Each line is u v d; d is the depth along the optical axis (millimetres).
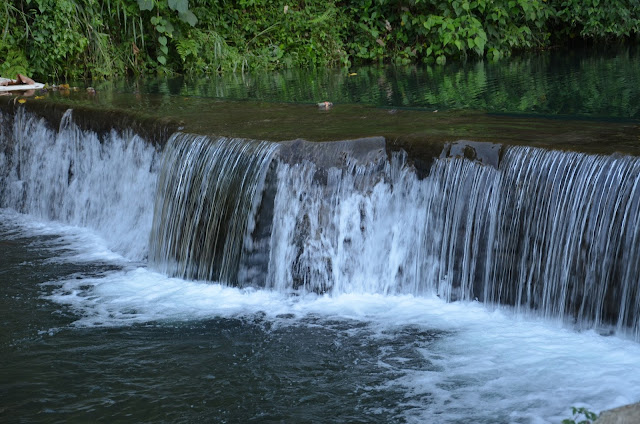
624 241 4988
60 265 7234
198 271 6676
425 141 5953
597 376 4695
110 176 8148
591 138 5840
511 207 5504
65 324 5898
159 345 5496
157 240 7035
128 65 13234
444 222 5836
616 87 9062
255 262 6359
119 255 7512
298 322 5781
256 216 6309
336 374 4973
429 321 5605
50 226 8523
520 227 5469
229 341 5516
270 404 4672
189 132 7078
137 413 4633
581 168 5207
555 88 9281
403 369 4969
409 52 14656
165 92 10383
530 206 5410
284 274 6285
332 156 6195
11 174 9227
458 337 5340
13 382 5055
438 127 6605
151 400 4773
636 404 3061
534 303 5457
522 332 5324
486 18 14586
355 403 4629
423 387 4738
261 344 5445
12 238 8133
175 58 13555
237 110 8289
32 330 5816
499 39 14594
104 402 4773
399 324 5613
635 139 5746
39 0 11734
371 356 5172
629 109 7367
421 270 5984
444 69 12758
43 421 4582
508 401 4523
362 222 6152
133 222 7824
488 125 6605
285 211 6270
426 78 11352
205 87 11086
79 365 5254
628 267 4977
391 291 6113
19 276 6961
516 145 5574
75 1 12461
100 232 8164
